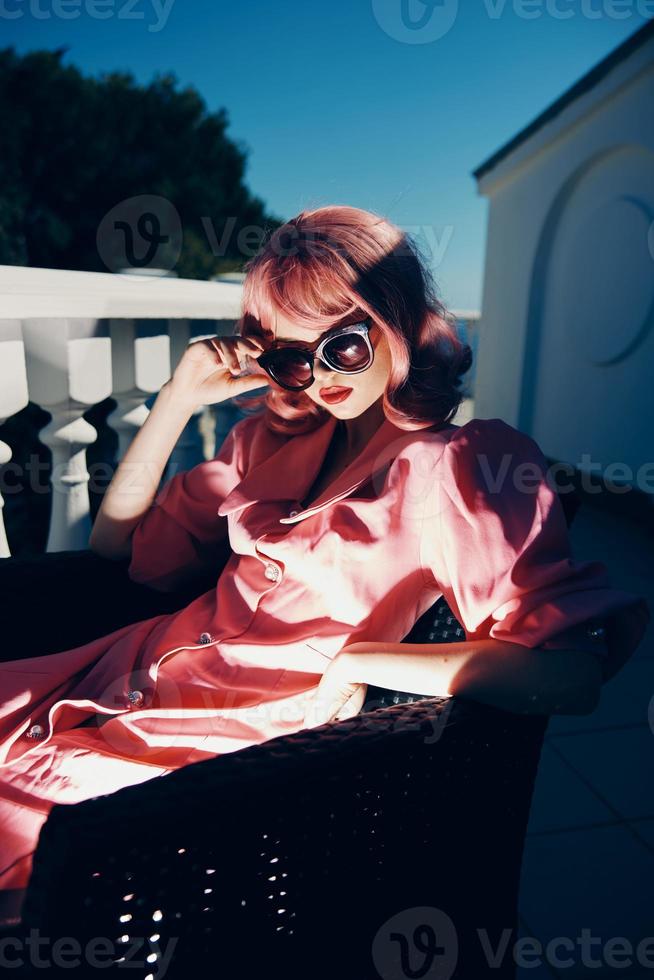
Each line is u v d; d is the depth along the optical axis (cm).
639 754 224
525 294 610
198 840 78
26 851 99
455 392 127
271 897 86
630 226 473
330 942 94
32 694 126
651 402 463
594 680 94
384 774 90
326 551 117
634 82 453
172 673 127
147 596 157
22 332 189
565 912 163
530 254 600
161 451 153
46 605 149
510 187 632
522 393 625
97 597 153
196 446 265
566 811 197
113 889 75
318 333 121
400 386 118
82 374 203
